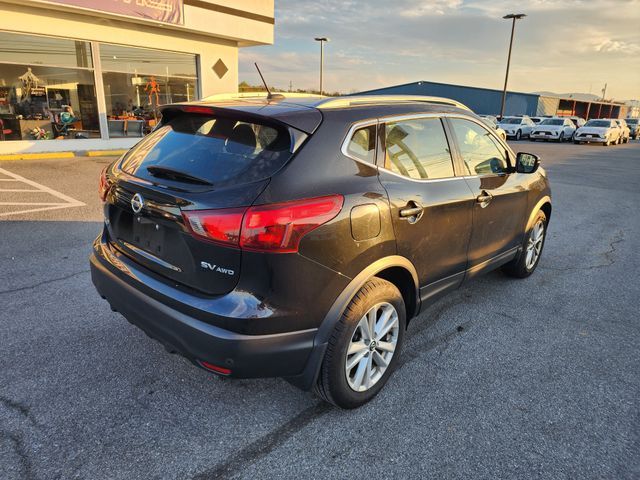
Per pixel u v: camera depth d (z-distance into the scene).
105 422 2.56
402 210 2.72
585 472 2.31
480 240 3.62
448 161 3.29
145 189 2.50
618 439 2.55
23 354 3.16
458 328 3.79
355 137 2.61
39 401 2.70
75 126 13.97
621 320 4.00
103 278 2.83
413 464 2.33
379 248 2.59
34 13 12.30
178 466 2.28
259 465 2.30
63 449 2.36
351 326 2.49
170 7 14.15
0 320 3.59
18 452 2.33
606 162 17.62
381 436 2.52
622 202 9.56
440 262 3.18
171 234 2.40
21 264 4.74
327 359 2.48
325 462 2.33
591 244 6.32
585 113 63.88
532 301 4.34
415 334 3.67
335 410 2.72
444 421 2.65
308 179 2.31
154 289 2.46
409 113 3.02
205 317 2.23
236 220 2.14
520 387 3.00
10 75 12.40
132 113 15.21
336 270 2.39
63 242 5.47
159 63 15.53
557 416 2.72
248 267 2.17
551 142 30.53
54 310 3.78
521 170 4.01
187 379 2.96
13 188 8.57
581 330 3.80
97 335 3.43
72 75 13.59
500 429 2.60
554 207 8.84
